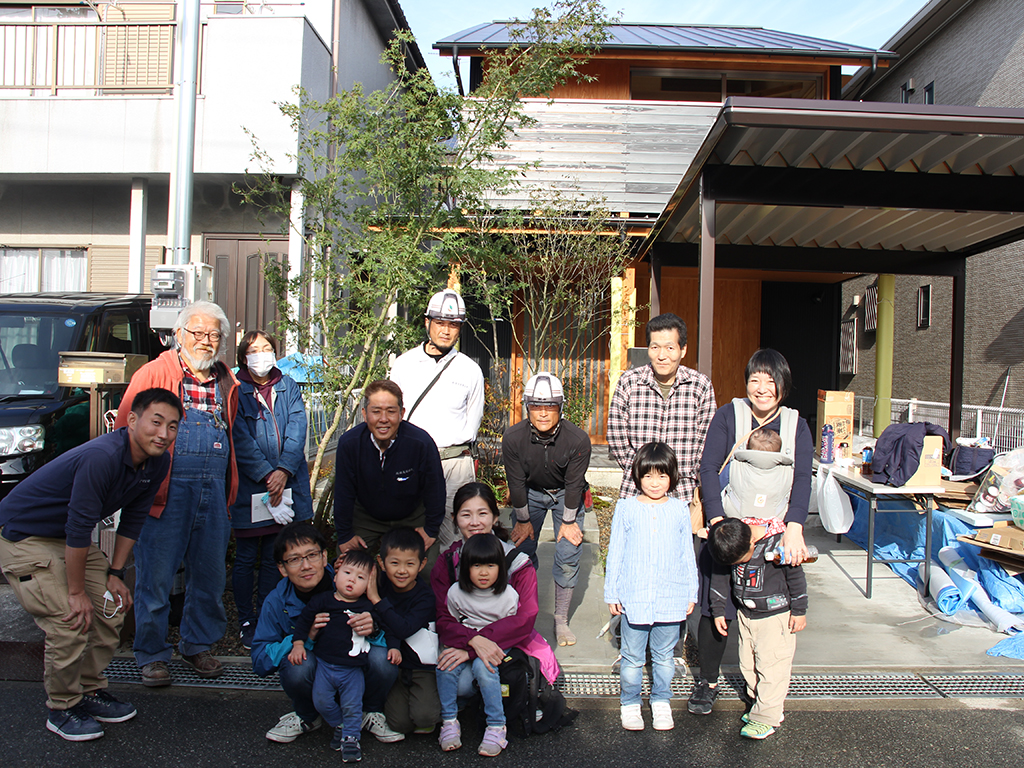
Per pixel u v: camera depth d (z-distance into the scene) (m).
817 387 11.33
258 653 2.87
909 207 4.96
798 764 2.71
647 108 9.16
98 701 2.94
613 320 8.12
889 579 4.93
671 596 2.95
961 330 7.41
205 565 3.34
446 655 2.85
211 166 8.05
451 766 2.69
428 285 4.99
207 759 2.71
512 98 5.12
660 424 3.56
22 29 8.55
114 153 8.19
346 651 2.74
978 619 4.15
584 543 5.67
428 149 4.71
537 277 8.18
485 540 2.88
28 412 4.49
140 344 5.85
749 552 2.85
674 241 7.39
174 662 3.55
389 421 3.16
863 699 3.24
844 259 7.41
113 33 8.45
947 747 2.84
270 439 3.71
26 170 8.24
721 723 3.04
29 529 2.75
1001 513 4.59
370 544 3.49
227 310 8.75
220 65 8.10
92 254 8.87
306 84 8.21
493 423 7.28
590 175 9.10
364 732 2.95
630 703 3.01
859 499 5.77
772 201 4.91
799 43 11.04
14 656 3.32
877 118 4.06
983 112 4.06
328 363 4.76
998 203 4.97
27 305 5.41
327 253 4.95
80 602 2.72
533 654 2.99
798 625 2.86
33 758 2.67
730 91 10.93
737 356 11.34
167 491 3.17
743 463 3.06
